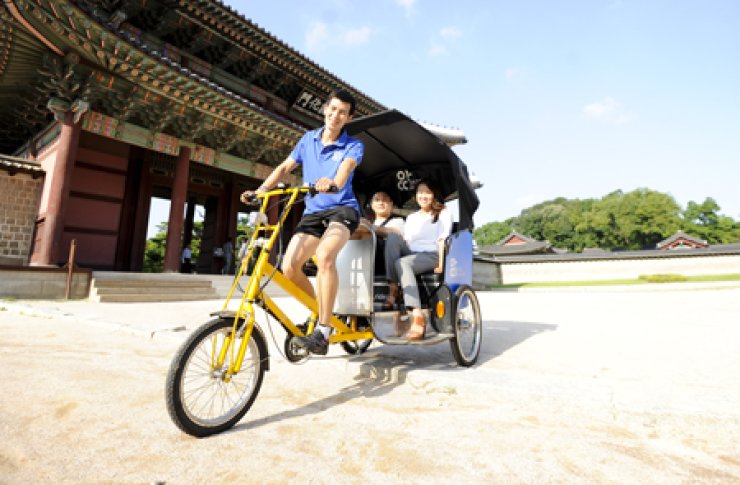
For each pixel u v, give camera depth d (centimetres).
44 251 865
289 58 1516
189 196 1691
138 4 1207
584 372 298
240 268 213
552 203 9881
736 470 158
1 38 833
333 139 257
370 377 293
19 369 272
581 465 160
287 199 237
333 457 162
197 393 234
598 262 2691
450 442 180
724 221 6316
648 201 6644
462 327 323
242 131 1247
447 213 329
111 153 1232
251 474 146
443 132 2125
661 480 149
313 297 256
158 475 143
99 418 196
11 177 1049
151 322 507
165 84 976
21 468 145
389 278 315
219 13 1252
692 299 1125
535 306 960
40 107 1072
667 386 247
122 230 1224
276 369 305
